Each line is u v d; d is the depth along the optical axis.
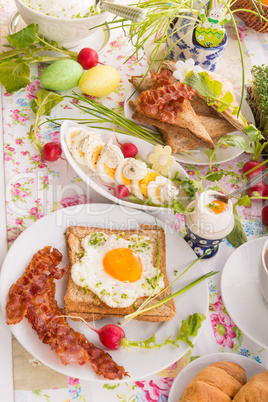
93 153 0.78
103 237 0.72
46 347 0.64
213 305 0.73
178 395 0.64
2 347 0.66
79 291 0.68
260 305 0.71
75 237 0.72
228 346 0.70
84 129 0.80
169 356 0.66
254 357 0.70
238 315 0.70
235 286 0.72
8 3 0.96
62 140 0.78
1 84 0.86
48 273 0.69
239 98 0.90
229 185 0.83
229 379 0.63
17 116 0.84
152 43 0.96
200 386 0.62
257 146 0.83
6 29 0.93
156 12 0.87
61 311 0.68
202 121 0.85
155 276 0.70
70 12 0.85
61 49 0.89
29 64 0.89
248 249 0.75
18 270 0.69
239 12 1.01
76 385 0.65
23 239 0.71
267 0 0.98
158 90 0.82
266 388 0.61
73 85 0.86
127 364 0.65
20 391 0.64
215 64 0.89
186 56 0.88
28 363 0.66
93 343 0.67
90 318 0.68
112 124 0.86
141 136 0.84
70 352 0.63
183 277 0.71
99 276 0.69
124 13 0.79
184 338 0.67
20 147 0.81
